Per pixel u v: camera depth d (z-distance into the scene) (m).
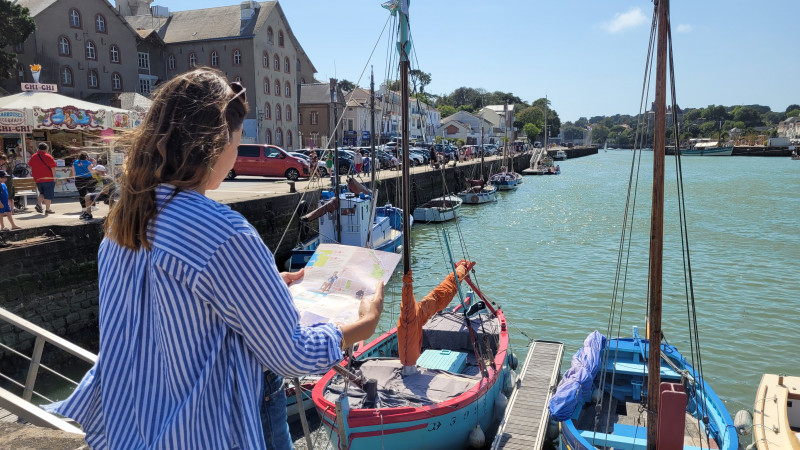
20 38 31.66
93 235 12.30
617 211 34.34
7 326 10.31
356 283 2.54
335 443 7.04
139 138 1.16
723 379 10.65
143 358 1.12
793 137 141.88
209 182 1.24
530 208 36.56
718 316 14.12
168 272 1.07
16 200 15.34
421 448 7.01
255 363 1.17
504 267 19.81
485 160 58.03
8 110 17.00
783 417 6.98
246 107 1.33
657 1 4.16
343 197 18.94
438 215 29.09
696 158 117.81
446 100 142.75
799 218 30.59
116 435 1.12
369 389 7.00
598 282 17.48
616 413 8.33
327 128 58.84
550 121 143.00
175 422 1.05
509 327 13.57
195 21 49.84
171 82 1.23
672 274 18.34
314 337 1.22
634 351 9.12
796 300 15.40
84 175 14.15
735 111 196.25
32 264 10.96
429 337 9.91
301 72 67.06
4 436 2.68
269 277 1.12
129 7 56.91
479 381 7.93
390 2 7.89
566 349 12.16
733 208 35.19
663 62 4.15
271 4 48.94
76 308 11.90
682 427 4.49
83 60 39.41
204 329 1.10
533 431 7.89
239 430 1.12
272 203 19.20
